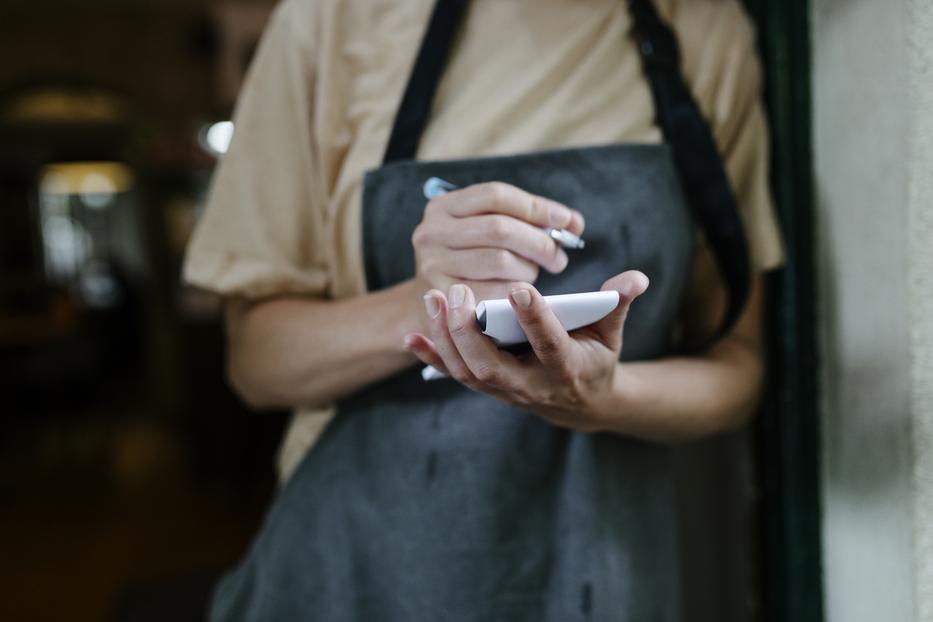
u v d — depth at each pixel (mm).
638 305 665
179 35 5305
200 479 3648
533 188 645
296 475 730
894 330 672
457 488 659
